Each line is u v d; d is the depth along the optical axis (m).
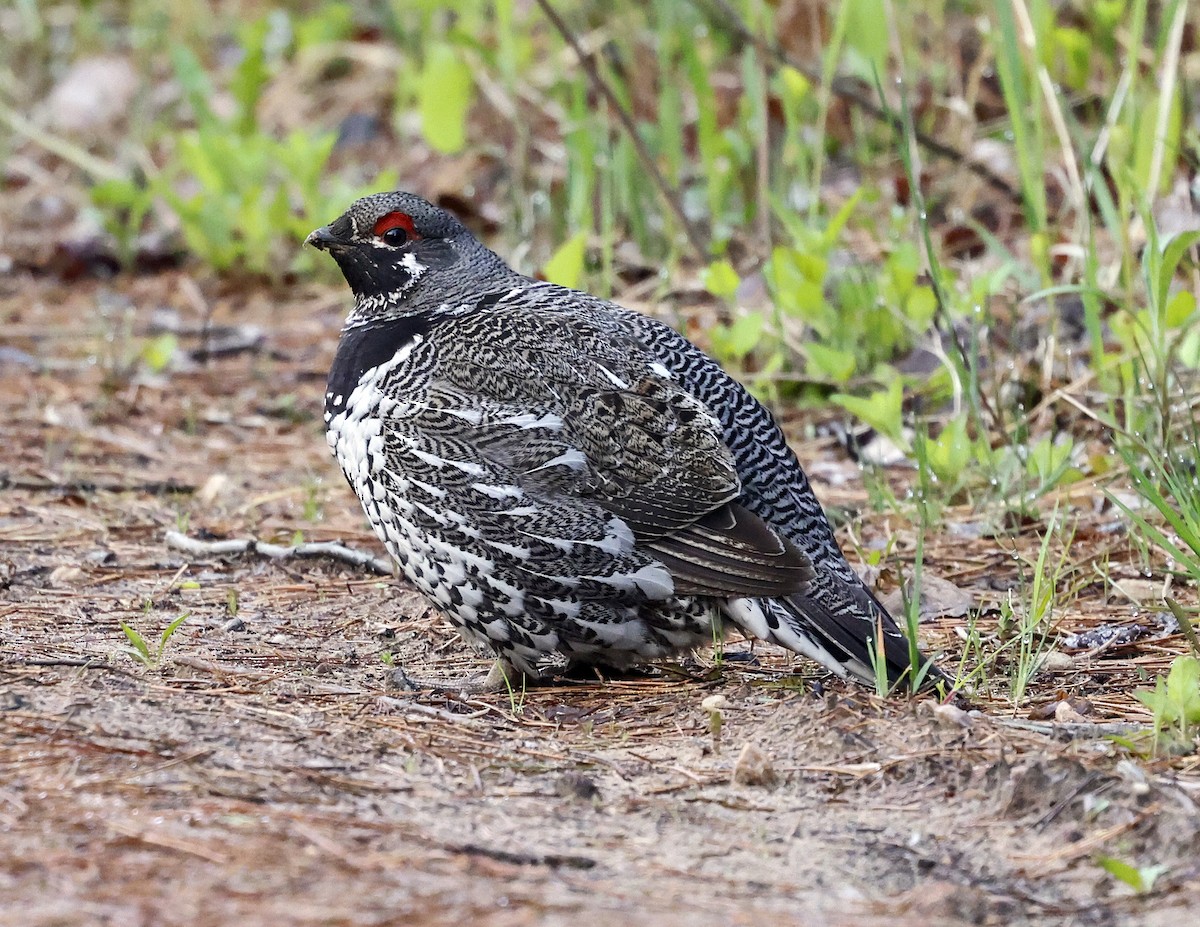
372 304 9.73
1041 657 8.91
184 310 17.84
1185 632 8.35
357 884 5.97
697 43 19.47
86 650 9.00
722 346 13.70
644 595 8.66
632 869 6.30
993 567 10.74
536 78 20.31
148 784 6.86
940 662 9.05
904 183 16.92
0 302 18.14
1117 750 7.35
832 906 6.03
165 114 22.67
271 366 16.08
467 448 8.75
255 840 6.33
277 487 12.98
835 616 8.46
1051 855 6.48
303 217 19.25
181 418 14.63
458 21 22.30
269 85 23.12
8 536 11.56
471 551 8.80
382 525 9.12
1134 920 5.93
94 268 19.23
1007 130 17.59
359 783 7.06
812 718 7.83
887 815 6.91
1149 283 11.77
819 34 17.81
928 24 19.27
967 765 7.21
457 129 16.25
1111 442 11.38
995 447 12.83
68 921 5.59
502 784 7.20
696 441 8.74
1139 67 16.92
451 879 6.06
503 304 9.42
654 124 18.89
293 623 10.01
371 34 23.58
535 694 8.84
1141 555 10.48
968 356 13.77
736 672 9.16
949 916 5.95
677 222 17.00
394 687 8.72
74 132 23.12
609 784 7.25
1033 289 13.81
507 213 18.28
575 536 8.62
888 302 13.94
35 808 6.57
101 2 26.41
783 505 8.92
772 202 15.03
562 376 8.88
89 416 14.48
